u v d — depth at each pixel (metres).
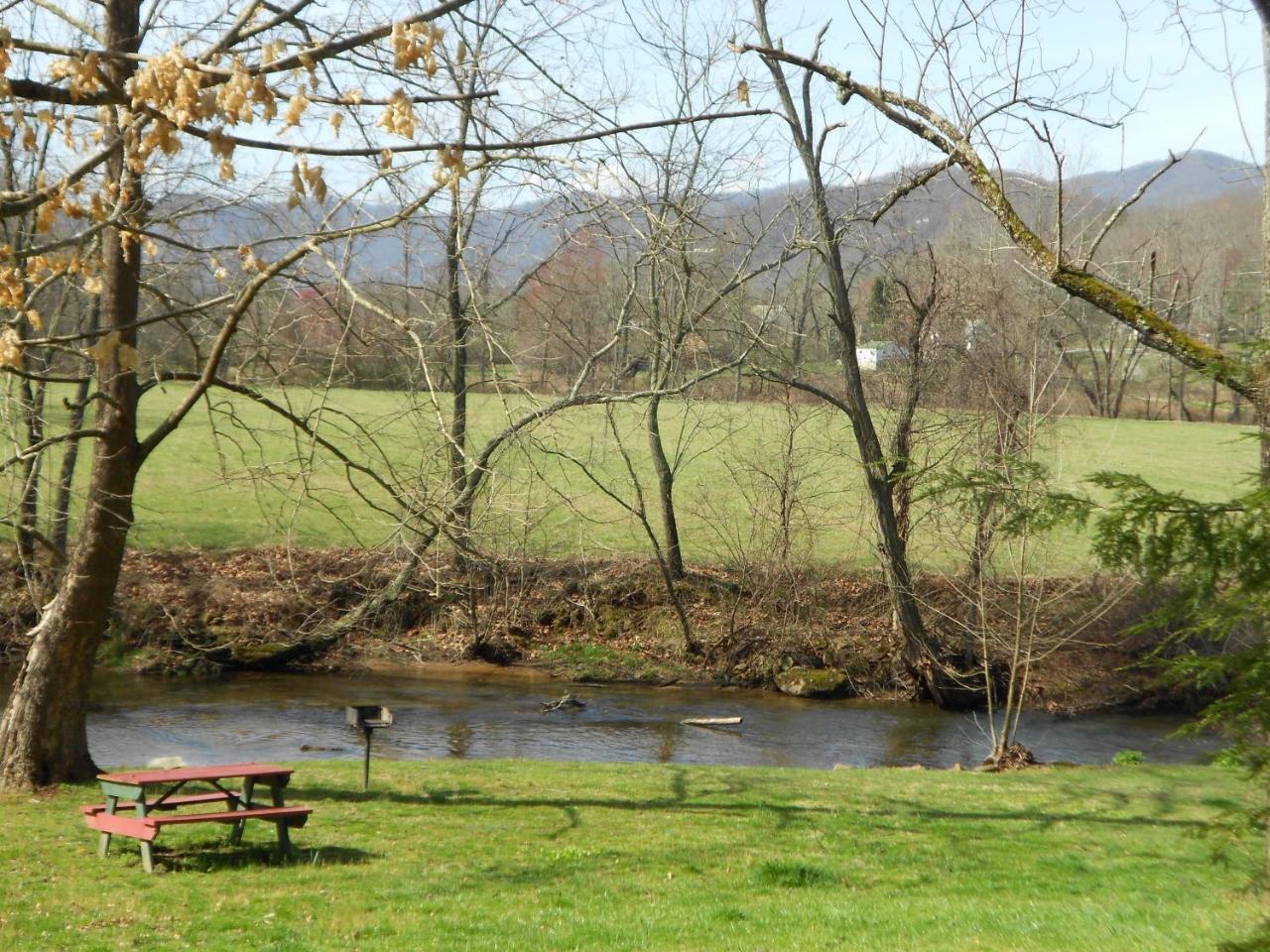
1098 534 7.11
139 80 6.24
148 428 40.31
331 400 16.45
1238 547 6.75
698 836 12.54
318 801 13.61
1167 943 7.95
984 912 9.19
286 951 7.82
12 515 13.77
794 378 28.45
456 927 8.56
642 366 24.91
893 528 26.75
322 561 30.45
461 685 27.09
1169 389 54.31
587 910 9.26
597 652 29.53
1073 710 25.95
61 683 13.84
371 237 12.09
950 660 26.67
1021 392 22.92
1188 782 16.69
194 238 13.21
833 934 8.38
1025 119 11.47
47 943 7.95
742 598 30.77
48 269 9.45
